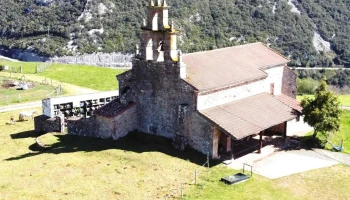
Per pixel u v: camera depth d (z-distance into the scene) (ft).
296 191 112.57
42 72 287.07
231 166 125.80
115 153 131.75
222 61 151.53
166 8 136.26
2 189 107.86
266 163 129.29
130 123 147.43
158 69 139.64
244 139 147.84
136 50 144.97
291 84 176.14
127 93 148.77
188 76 135.44
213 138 128.67
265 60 165.27
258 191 110.63
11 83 238.89
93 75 283.79
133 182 112.78
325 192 112.98
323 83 146.00
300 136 153.48
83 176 116.06
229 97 141.79
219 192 108.88
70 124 155.94
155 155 129.80
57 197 103.86
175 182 113.60
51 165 124.26
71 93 226.99
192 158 129.39
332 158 135.44
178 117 134.62
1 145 150.51
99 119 146.61
